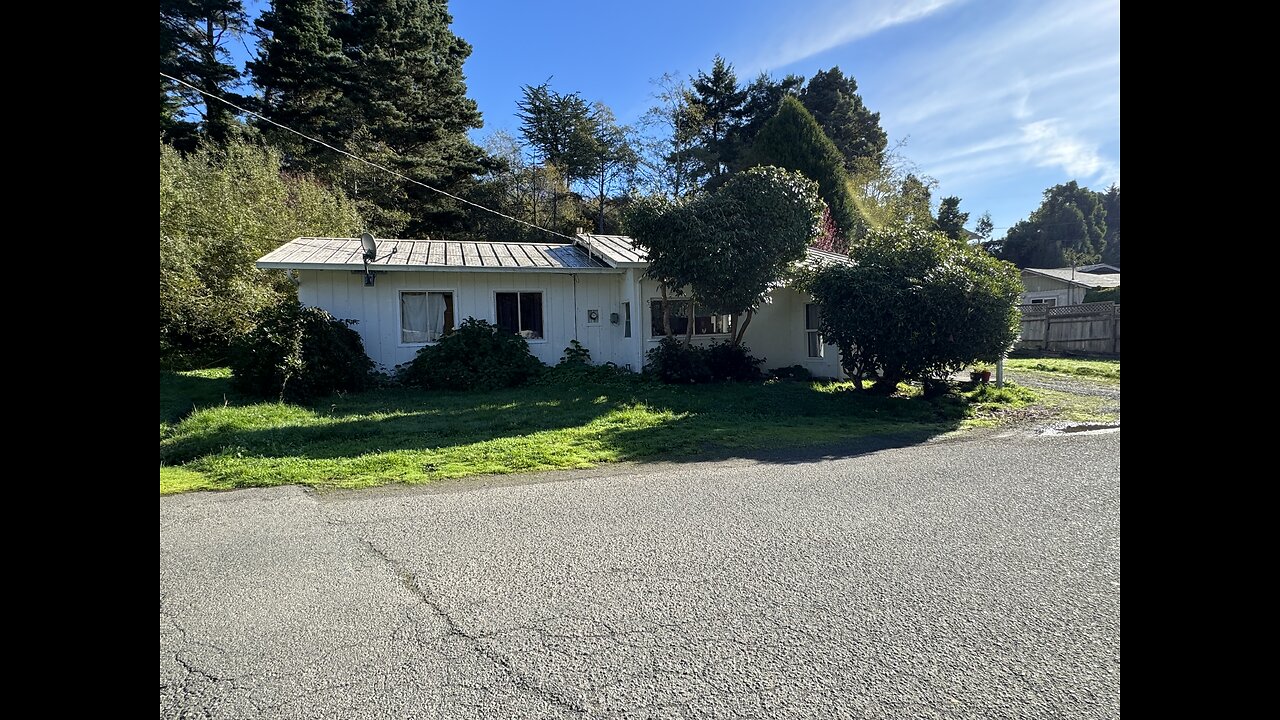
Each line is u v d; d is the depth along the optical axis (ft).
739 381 44.50
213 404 33.91
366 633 10.21
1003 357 38.22
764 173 41.45
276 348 36.14
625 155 127.95
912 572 12.28
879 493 18.21
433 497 18.86
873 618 10.39
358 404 36.17
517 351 44.24
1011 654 9.20
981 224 199.00
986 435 28.63
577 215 126.41
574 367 47.09
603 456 24.40
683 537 14.61
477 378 41.60
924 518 15.71
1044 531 14.56
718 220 39.86
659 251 40.73
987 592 11.31
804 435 28.58
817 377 48.29
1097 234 202.80
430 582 12.25
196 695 8.48
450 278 46.01
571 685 8.62
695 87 126.93
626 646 9.64
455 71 113.50
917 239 38.52
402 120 96.89
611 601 11.22
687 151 120.88
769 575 12.25
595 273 49.55
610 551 13.75
